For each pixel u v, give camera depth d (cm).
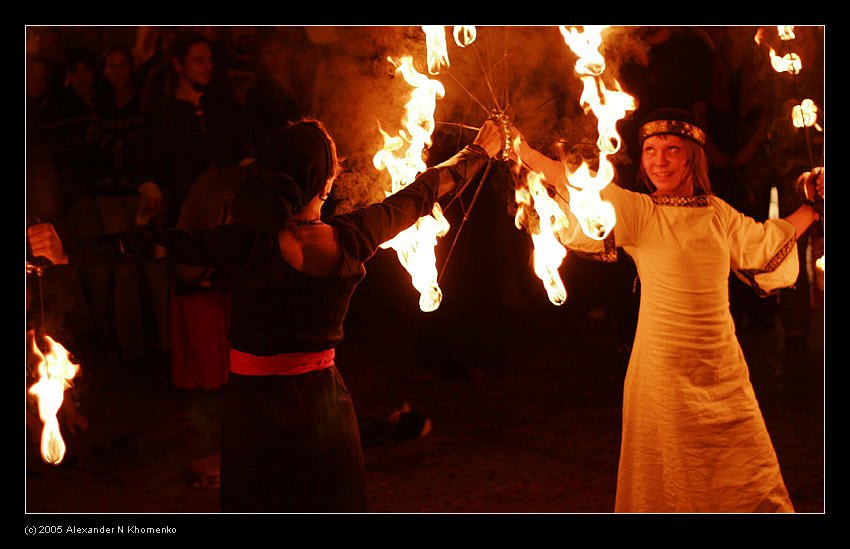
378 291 765
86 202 598
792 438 476
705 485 312
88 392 575
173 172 570
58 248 275
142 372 621
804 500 394
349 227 275
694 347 314
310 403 270
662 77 505
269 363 270
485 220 578
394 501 405
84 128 599
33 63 601
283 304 268
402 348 680
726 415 314
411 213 286
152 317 665
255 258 267
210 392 511
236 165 528
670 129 323
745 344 662
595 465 446
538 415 525
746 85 598
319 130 275
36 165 597
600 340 681
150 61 594
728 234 331
